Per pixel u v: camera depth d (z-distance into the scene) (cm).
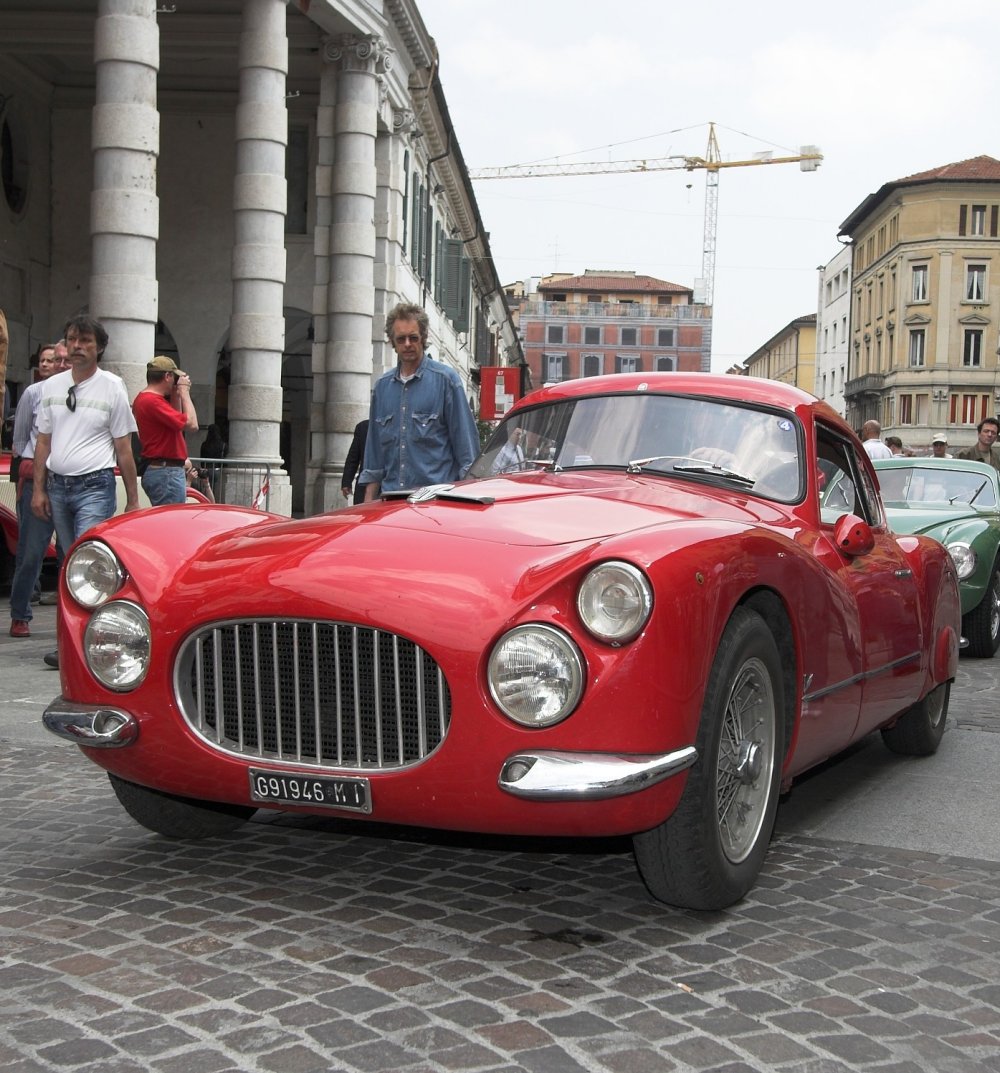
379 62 2083
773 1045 267
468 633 313
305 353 2938
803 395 486
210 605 342
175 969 302
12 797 474
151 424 872
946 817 479
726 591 331
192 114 2384
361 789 324
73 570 373
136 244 1446
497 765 312
